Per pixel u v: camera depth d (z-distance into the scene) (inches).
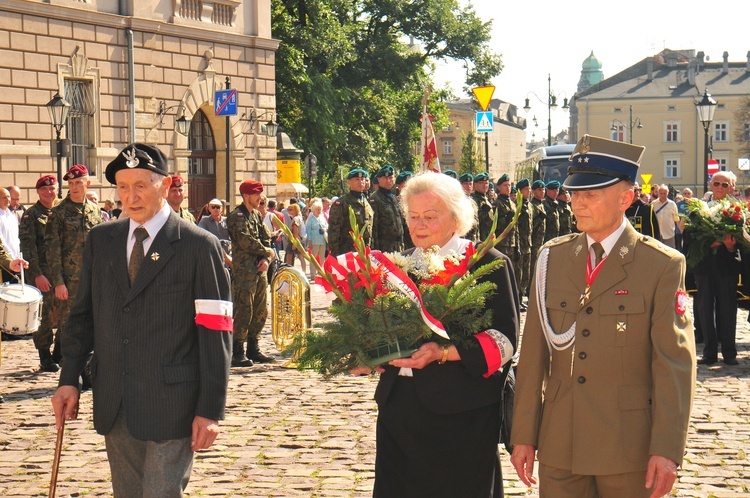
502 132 5418.3
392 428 163.5
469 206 169.3
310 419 330.6
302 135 1565.0
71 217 405.1
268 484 253.3
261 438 303.3
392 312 155.0
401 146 1936.5
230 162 1133.7
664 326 140.6
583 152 148.4
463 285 155.8
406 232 608.7
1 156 866.8
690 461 276.7
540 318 150.7
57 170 855.7
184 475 169.3
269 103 1173.1
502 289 163.3
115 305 167.9
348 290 159.0
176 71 1047.6
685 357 140.1
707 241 441.7
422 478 161.6
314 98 1539.1
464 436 160.4
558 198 789.9
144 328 166.6
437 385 159.2
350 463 274.1
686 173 3863.2
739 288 450.0
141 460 170.4
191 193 1111.6
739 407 351.3
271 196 1181.1
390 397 163.8
